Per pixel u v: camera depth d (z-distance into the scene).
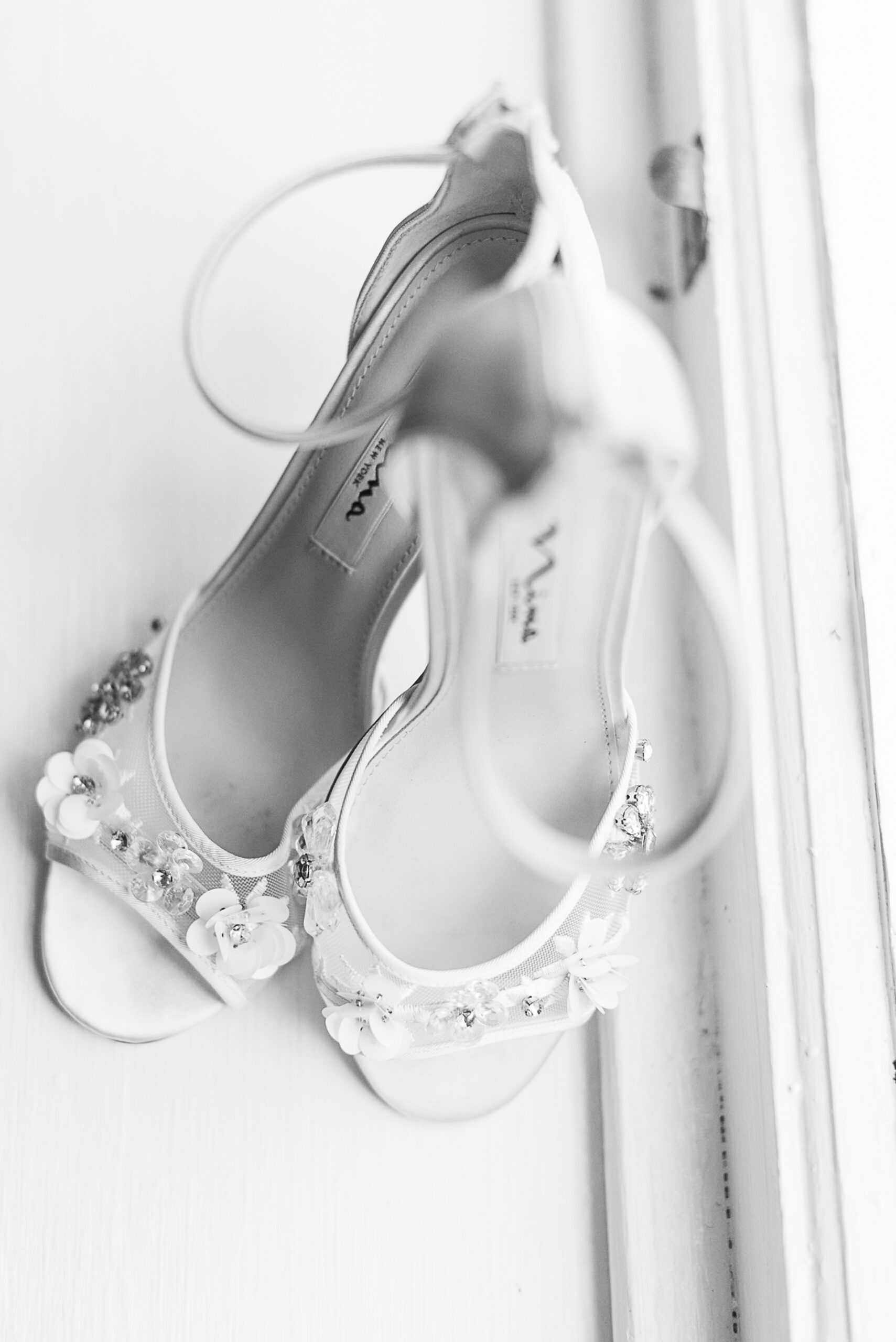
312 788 0.68
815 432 0.71
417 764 0.67
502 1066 0.68
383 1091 0.68
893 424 0.72
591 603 0.64
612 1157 0.71
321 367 0.77
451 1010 0.65
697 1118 0.71
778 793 0.69
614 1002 0.65
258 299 0.77
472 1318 0.69
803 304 0.72
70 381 0.75
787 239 0.73
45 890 0.68
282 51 0.80
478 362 0.59
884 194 0.73
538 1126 0.71
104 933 0.68
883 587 0.71
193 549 0.75
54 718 0.72
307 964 0.71
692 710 0.75
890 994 0.68
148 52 0.79
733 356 0.72
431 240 0.67
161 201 0.77
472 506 0.61
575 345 0.58
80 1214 0.68
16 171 0.76
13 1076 0.68
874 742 0.69
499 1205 0.70
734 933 0.71
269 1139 0.69
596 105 0.79
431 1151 0.70
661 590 0.76
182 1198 0.69
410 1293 0.69
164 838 0.66
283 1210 0.69
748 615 0.71
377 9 0.81
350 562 0.71
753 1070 0.69
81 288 0.76
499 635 0.65
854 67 0.74
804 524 0.71
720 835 0.58
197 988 0.68
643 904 0.73
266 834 0.69
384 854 0.68
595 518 0.61
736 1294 0.70
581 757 0.67
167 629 0.71
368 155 0.64
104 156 0.77
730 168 0.74
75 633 0.73
